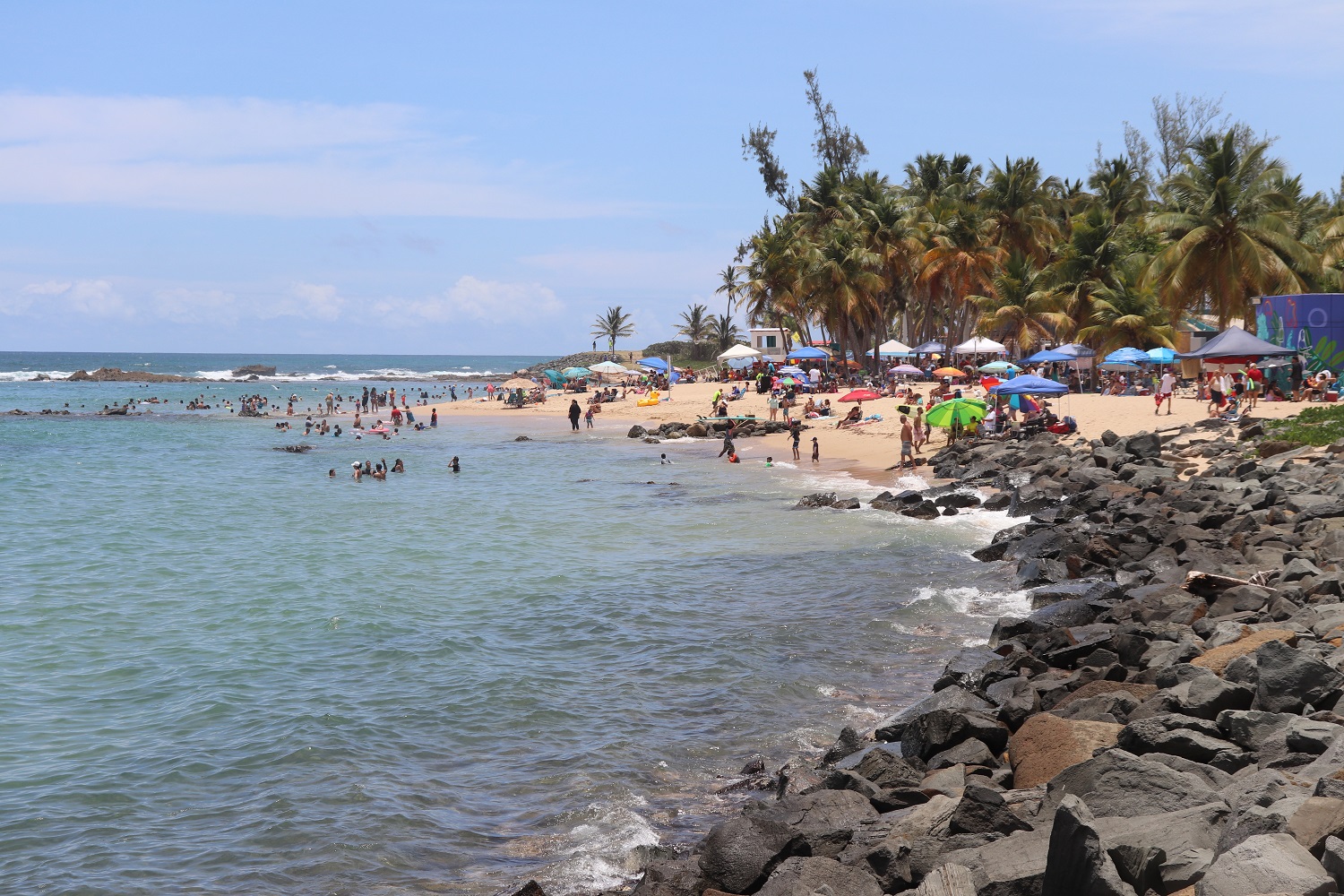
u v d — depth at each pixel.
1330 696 9.30
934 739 10.51
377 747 12.49
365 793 11.12
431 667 15.85
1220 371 40.41
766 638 17.05
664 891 8.23
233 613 19.75
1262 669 9.68
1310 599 13.99
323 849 9.83
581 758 12.07
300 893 9.02
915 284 74.88
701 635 17.38
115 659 16.56
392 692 14.62
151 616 19.55
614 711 13.70
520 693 14.49
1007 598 19.05
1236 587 14.91
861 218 75.25
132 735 13.01
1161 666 11.91
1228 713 9.21
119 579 23.31
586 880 9.06
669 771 11.70
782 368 69.56
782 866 7.78
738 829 8.59
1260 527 19.91
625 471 44.47
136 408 98.50
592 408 71.25
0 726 13.36
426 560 25.22
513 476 44.16
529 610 19.59
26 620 19.27
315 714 13.62
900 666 15.39
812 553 24.28
